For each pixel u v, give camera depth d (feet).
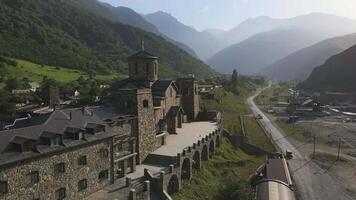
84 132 178.40
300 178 274.98
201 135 296.30
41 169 151.53
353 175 284.41
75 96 497.46
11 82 533.96
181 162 225.35
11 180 138.41
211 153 295.89
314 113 593.42
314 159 327.47
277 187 221.66
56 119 173.06
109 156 194.08
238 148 345.92
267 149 356.18
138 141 228.63
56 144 159.74
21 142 143.43
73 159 168.86
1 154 135.95
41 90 496.23
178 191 218.79
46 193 154.40
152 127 247.50
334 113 611.88
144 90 237.86
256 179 259.19
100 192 183.11
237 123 436.76
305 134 433.07
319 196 240.94
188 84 374.22
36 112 350.84
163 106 293.02
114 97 244.22
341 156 337.11
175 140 279.90
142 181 197.88
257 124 474.08
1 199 134.72
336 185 261.65
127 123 219.82
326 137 417.08
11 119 331.98
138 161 228.84
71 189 168.04
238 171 281.54
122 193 181.06
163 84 309.63
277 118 543.80
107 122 201.57
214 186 242.17
